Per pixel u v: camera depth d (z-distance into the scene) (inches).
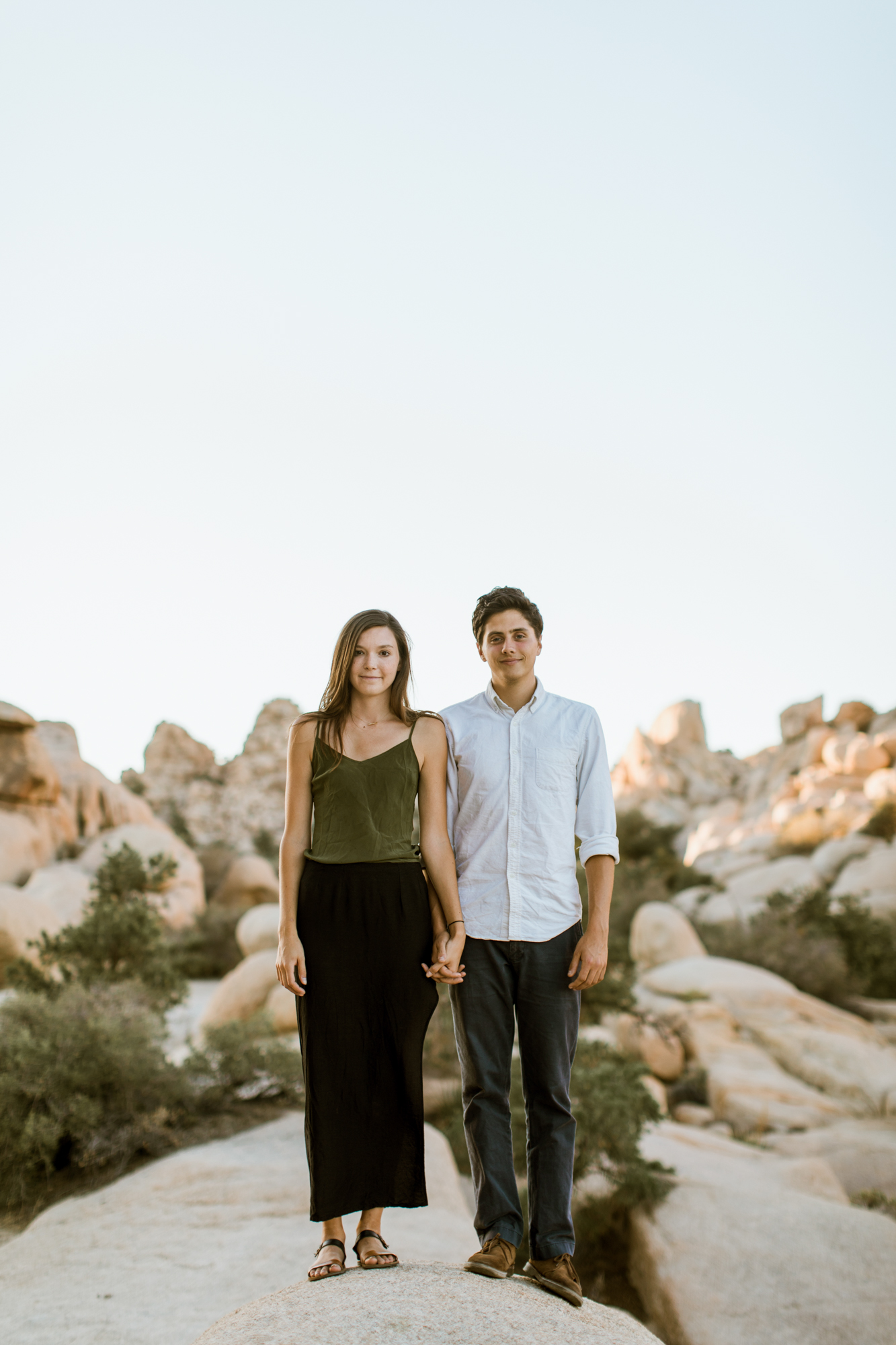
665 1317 236.2
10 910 645.3
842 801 1814.7
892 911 975.0
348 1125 114.1
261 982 569.3
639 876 1135.6
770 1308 222.2
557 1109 119.3
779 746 2790.4
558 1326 95.3
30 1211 271.0
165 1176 269.9
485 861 125.5
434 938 121.1
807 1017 578.6
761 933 811.4
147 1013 371.6
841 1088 486.9
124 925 452.8
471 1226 247.3
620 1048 507.5
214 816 2888.8
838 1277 232.8
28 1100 296.0
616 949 532.1
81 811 1143.6
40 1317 188.2
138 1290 199.2
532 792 126.3
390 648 125.9
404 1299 98.2
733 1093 472.7
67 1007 341.4
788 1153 398.6
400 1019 116.6
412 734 125.9
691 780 2856.8
